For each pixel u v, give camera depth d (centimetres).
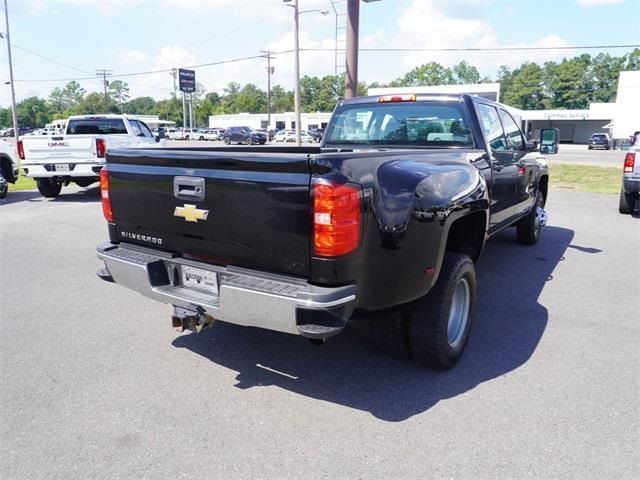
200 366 360
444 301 331
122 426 286
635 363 364
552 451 263
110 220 363
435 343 334
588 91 11512
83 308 477
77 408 304
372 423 289
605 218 977
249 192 275
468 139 468
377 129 525
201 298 304
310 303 252
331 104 13100
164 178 313
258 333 420
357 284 271
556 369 355
